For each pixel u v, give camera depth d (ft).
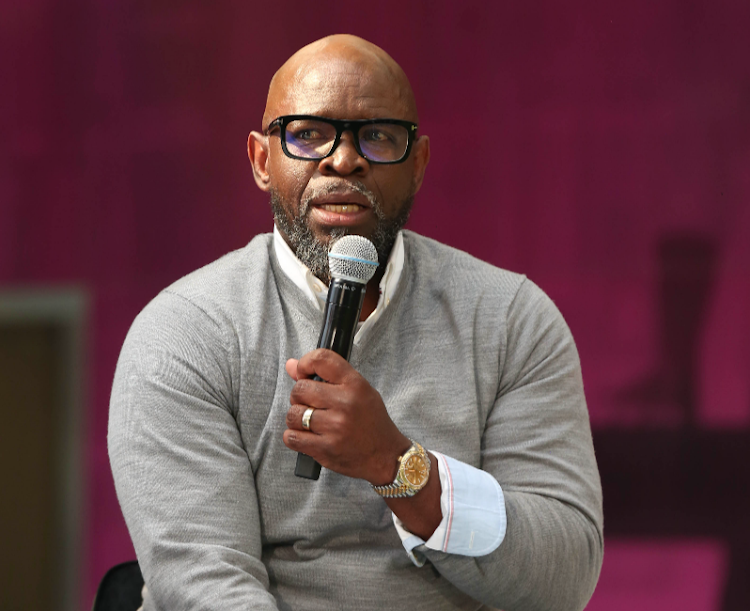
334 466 15.30
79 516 39.19
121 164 39.73
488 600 16.88
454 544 16.05
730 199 37.50
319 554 17.39
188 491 16.51
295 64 17.98
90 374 39.65
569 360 18.92
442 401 17.95
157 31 39.47
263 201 39.24
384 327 18.33
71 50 39.70
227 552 16.14
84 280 39.86
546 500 17.29
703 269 37.65
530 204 38.40
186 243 39.55
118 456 17.08
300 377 15.46
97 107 39.75
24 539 38.75
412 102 18.42
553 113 38.22
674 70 37.68
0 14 39.65
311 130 17.48
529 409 18.13
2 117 39.96
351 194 17.22
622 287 38.14
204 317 17.95
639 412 37.99
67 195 39.86
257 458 17.44
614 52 37.91
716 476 37.42
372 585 17.12
